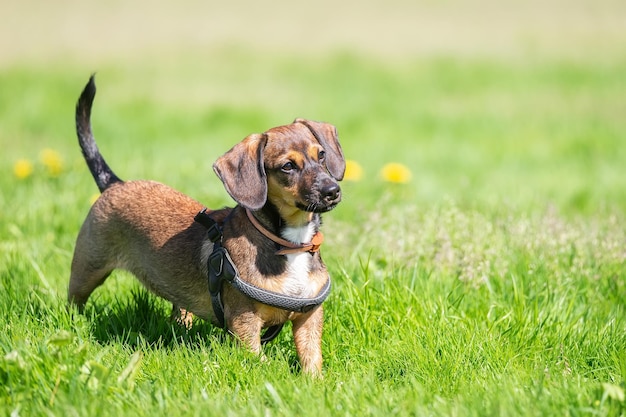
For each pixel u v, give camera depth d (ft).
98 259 30.81
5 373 22.93
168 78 106.42
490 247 34.01
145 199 30.01
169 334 28.60
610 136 75.77
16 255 35.24
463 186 52.26
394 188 50.26
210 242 27.73
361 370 25.89
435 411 21.99
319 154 26.86
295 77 109.60
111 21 149.79
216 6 171.12
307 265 26.30
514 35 140.26
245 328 26.16
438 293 30.94
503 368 25.44
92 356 25.77
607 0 173.58
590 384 24.00
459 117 86.43
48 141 69.26
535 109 90.22
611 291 32.48
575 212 47.09
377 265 34.24
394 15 163.12
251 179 25.63
